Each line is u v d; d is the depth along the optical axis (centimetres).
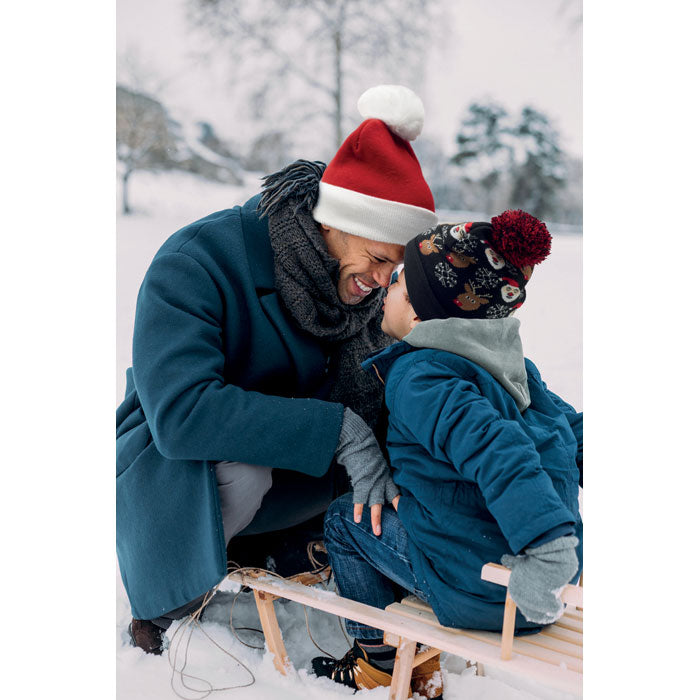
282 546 175
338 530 145
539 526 111
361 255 155
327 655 158
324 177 157
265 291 158
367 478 140
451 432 123
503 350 139
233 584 181
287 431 141
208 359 145
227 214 163
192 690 148
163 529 147
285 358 161
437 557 127
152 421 143
